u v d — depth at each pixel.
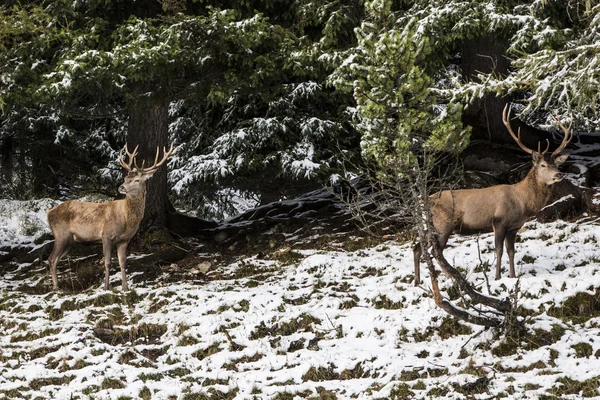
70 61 25.33
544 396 15.73
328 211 33.06
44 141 46.47
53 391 18.42
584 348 17.42
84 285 27.09
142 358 20.14
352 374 18.20
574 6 27.31
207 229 33.19
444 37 27.06
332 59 27.62
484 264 23.17
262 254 28.81
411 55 17.28
